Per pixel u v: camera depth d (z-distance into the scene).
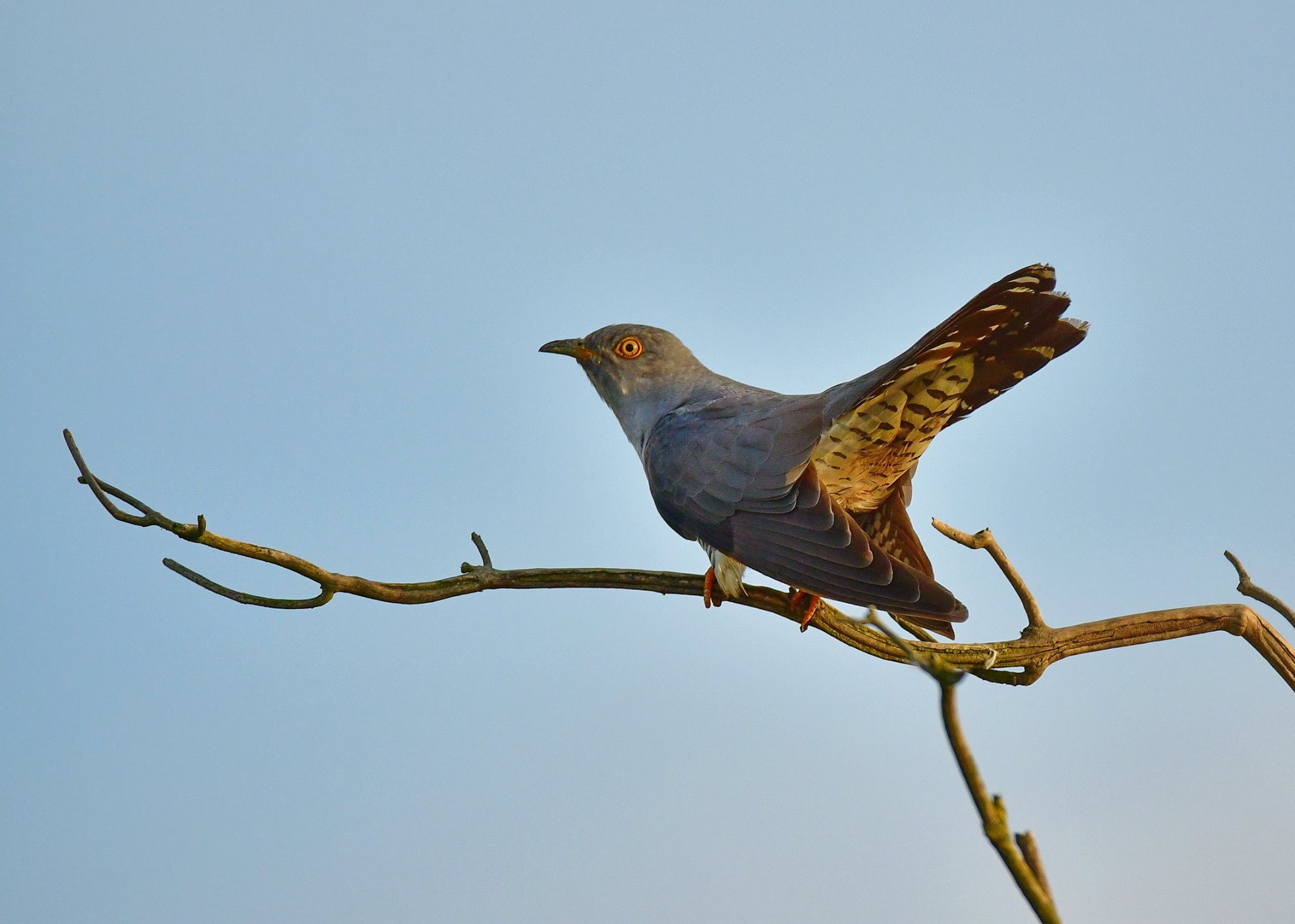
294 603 7.46
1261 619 7.63
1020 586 7.71
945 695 3.69
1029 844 3.79
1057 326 7.99
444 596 7.96
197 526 7.14
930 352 8.02
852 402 8.43
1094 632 7.70
